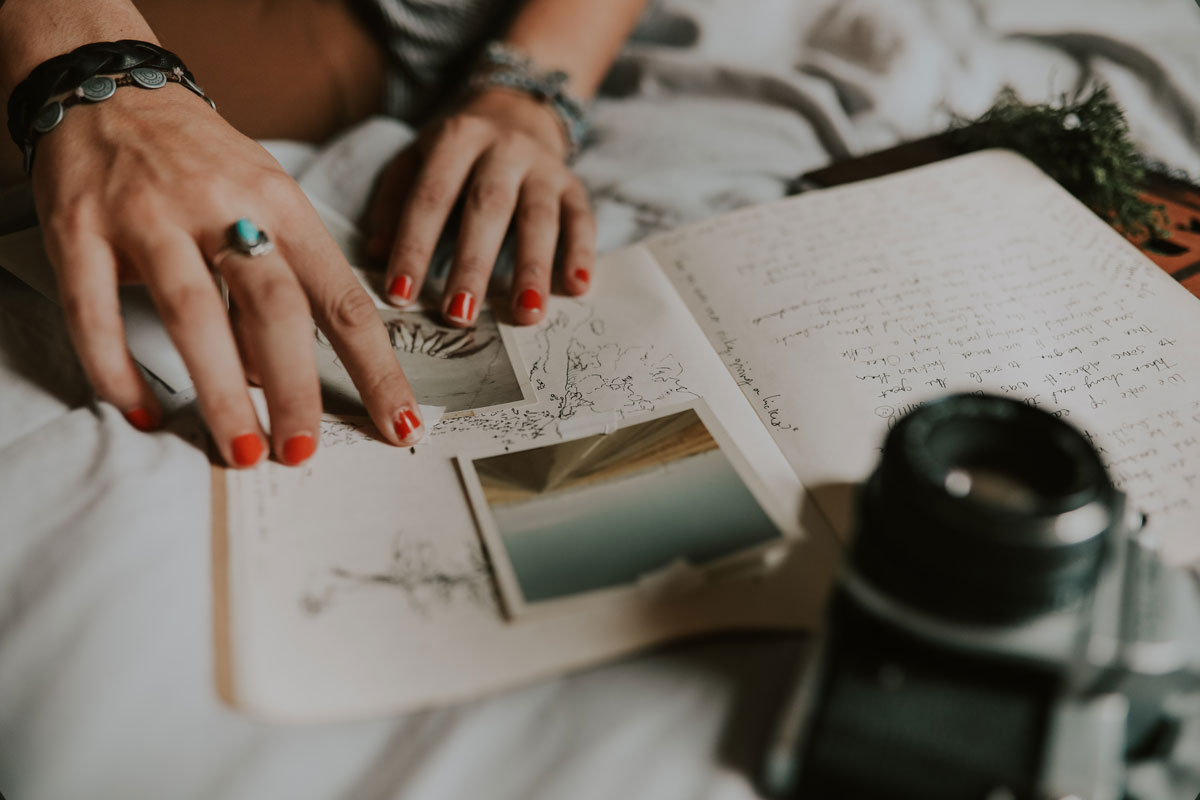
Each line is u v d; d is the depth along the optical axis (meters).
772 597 0.38
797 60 0.90
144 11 0.69
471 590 0.39
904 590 0.31
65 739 0.32
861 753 0.31
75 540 0.38
